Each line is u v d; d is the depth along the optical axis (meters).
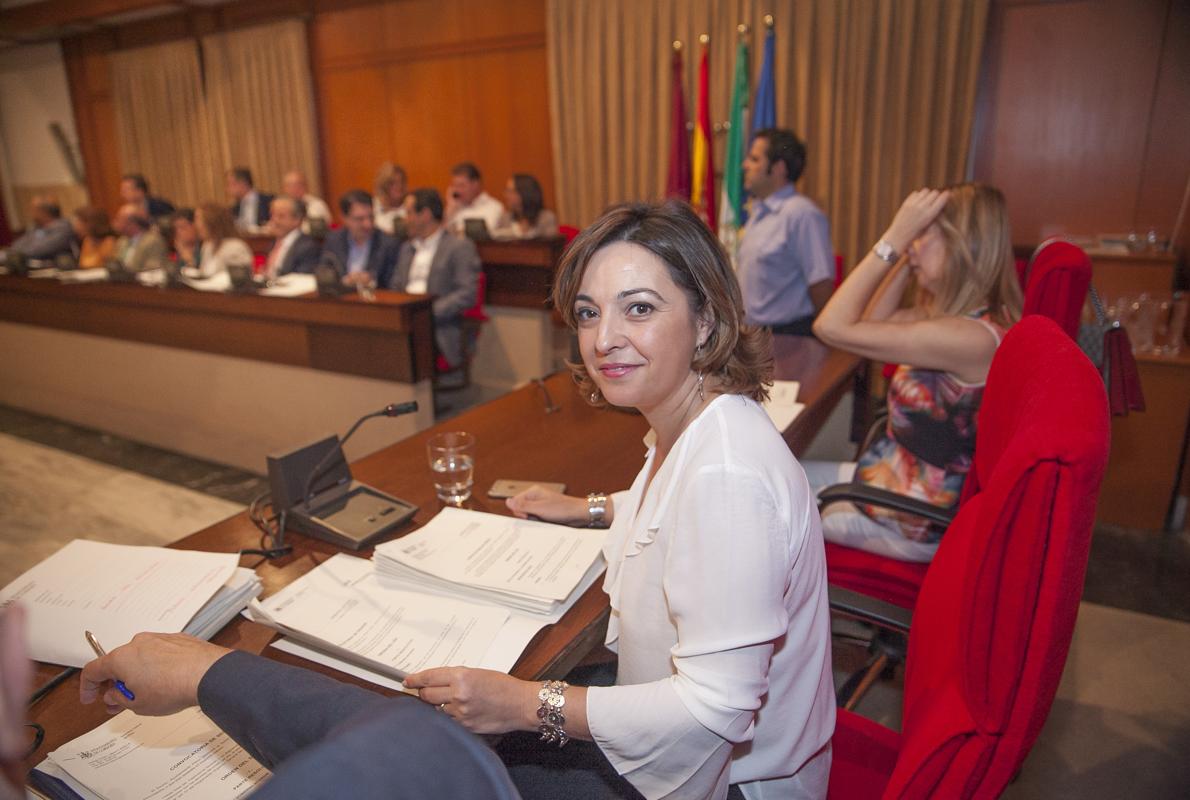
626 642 0.95
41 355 4.48
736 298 0.92
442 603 1.07
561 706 0.84
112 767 0.83
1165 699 2.00
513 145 6.34
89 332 4.19
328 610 1.05
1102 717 1.93
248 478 3.69
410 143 6.83
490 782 0.39
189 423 3.94
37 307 4.38
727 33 5.10
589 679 1.24
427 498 1.45
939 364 1.60
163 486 3.60
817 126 4.97
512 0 6.01
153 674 0.76
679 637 0.82
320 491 1.36
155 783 0.81
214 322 3.68
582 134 5.82
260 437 3.71
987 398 1.12
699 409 0.94
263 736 0.56
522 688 0.86
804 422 1.85
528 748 1.06
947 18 4.41
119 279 4.07
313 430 3.53
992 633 0.71
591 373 0.93
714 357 0.91
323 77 7.11
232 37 7.41
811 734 0.96
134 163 8.58
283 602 1.07
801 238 3.38
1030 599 0.68
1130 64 4.11
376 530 1.27
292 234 5.16
